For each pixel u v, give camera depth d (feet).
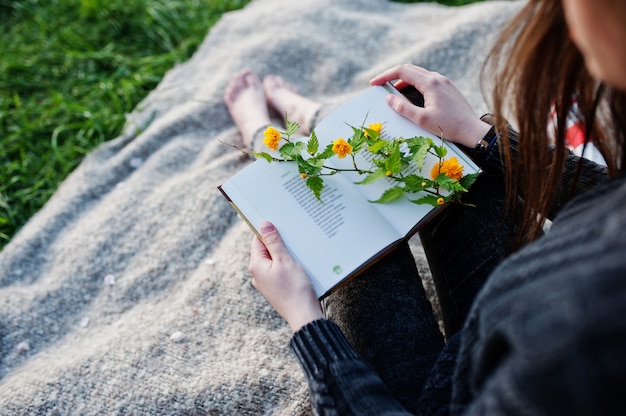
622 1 1.59
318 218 3.27
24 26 6.61
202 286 4.49
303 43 6.07
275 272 3.07
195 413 3.82
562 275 1.75
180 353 4.13
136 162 5.41
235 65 5.94
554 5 2.21
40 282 4.72
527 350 1.69
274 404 3.84
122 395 3.90
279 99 5.49
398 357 3.02
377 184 3.33
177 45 6.57
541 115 2.54
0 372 4.26
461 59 5.78
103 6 6.61
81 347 4.30
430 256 3.55
